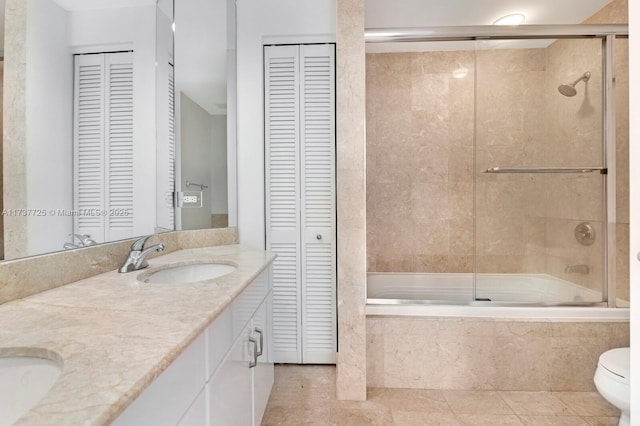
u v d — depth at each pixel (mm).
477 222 1948
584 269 1812
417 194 2572
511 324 1672
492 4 2004
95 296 860
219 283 1009
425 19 2176
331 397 1656
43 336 599
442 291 2502
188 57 1711
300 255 1996
